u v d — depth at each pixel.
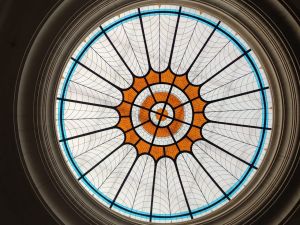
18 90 7.17
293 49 7.13
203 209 9.00
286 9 6.95
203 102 9.09
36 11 7.08
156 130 9.15
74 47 7.51
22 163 7.26
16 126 7.21
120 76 9.04
